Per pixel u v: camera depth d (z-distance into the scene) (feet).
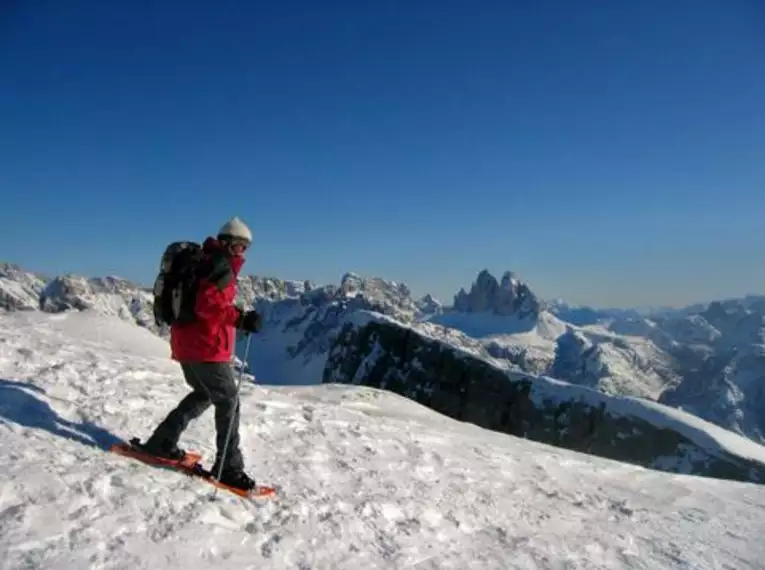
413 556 20.29
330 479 24.39
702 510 33.96
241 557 16.67
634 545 26.58
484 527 24.62
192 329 19.07
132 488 17.61
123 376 29.50
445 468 29.71
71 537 14.83
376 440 30.60
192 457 21.16
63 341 35.91
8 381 24.27
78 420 22.31
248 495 20.16
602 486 34.83
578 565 23.13
